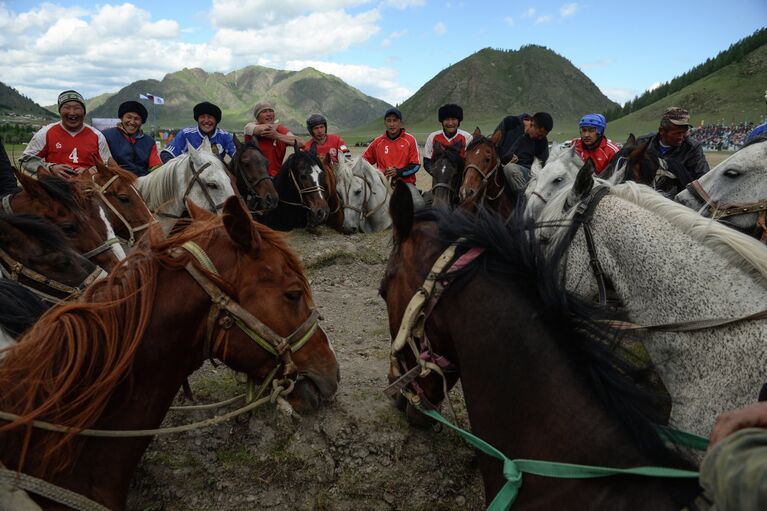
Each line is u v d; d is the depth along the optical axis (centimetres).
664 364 248
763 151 310
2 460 175
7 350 186
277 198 761
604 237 278
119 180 519
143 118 698
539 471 171
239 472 316
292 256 214
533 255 197
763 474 99
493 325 191
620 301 284
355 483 318
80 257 302
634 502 154
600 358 179
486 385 190
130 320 191
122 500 200
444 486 324
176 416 336
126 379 192
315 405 225
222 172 622
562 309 186
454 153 805
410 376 209
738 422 121
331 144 1048
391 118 970
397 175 955
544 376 181
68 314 186
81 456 190
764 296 225
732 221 319
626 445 165
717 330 230
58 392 177
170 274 198
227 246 201
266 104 905
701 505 146
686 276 243
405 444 333
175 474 311
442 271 199
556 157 581
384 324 530
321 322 533
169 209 612
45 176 371
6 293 252
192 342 203
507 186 729
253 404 208
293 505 311
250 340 203
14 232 282
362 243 812
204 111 768
